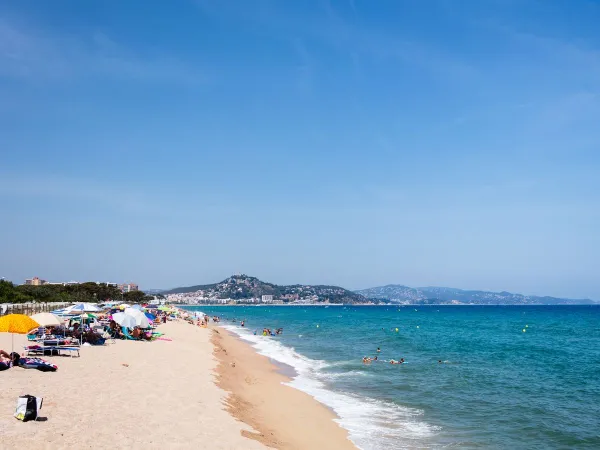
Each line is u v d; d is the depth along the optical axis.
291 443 16.45
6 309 49.59
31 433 11.59
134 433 12.90
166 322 66.81
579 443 18.66
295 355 44.34
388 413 22.64
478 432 19.84
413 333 73.62
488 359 41.91
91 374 19.95
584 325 102.50
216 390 21.61
